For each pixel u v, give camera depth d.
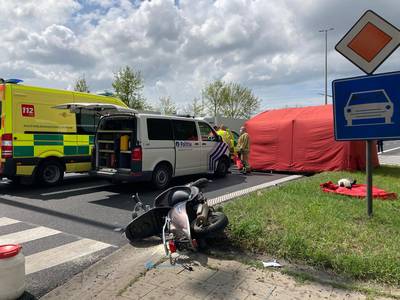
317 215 5.58
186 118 10.17
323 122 12.26
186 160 9.99
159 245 4.85
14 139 8.83
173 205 5.05
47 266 4.35
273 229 4.88
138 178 8.56
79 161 10.41
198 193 5.08
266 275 3.75
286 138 13.01
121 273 4.02
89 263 4.45
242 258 4.21
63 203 7.77
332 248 4.20
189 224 4.52
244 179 11.42
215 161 11.20
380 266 3.67
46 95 9.59
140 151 8.53
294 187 8.35
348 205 6.41
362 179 10.00
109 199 8.18
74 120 10.25
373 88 5.11
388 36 4.99
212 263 4.09
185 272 3.88
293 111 13.89
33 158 9.23
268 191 7.76
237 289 3.48
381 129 5.09
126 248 4.86
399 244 4.37
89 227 5.98
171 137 9.52
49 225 6.10
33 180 9.47
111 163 9.00
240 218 5.31
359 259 3.80
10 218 6.54
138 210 5.46
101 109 8.74
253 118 14.54
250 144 13.97
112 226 6.05
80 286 3.78
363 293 3.33
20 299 3.52
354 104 5.26
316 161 12.35
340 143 11.88
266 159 13.49
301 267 3.94
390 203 6.77
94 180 11.03
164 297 3.38
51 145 9.63
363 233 4.75
